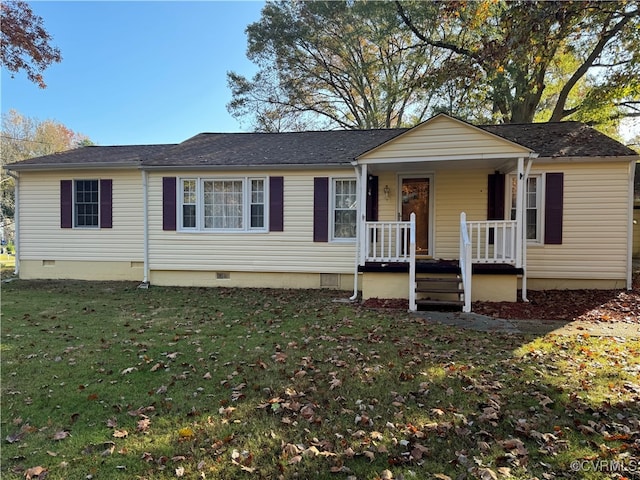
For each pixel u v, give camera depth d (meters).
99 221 11.13
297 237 9.97
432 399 3.42
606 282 8.91
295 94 22.78
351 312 7.09
